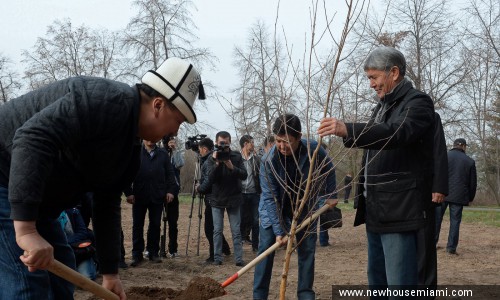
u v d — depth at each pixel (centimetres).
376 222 436
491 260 980
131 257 1007
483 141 3641
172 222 989
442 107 2720
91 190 329
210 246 936
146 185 899
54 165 301
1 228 297
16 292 297
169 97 308
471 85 3048
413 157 427
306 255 561
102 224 349
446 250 1054
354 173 499
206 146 991
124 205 2227
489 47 2467
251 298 663
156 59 2952
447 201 1029
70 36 2962
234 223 900
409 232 427
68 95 288
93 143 298
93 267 645
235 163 907
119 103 295
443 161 552
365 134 397
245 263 916
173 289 674
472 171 1025
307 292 563
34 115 283
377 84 438
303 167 526
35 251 275
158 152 918
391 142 403
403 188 425
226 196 892
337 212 546
